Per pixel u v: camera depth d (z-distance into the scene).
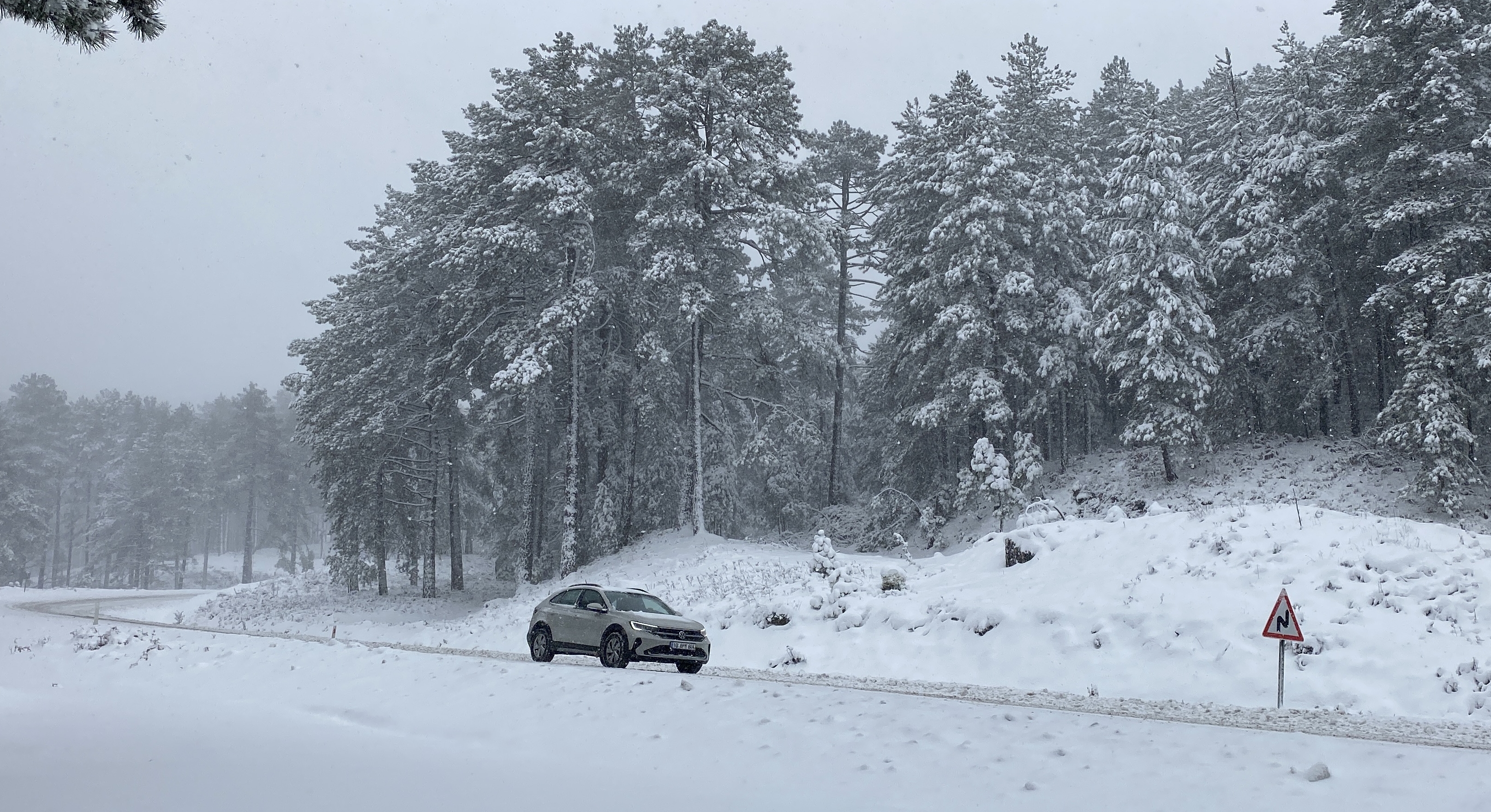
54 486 104.19
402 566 51.81
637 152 40.34
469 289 39.41
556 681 12.75
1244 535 19.33
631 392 40.88
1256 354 35.78
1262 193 36.44
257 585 54.31
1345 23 33.91
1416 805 6.32
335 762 9.08
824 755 8.46
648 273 35.81
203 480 99.31
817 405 49.41
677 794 7.48
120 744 10.30
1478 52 30.03
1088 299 40.69
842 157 49.16
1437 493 28.02
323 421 44.03
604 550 39.62
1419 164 31.73
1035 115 42.31
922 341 40.19
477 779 8.20
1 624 25.97
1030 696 14.07
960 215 37.97
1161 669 16.14
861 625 20.92
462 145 44.03
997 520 37.22
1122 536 21.39
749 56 39.41
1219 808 6.45
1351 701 14.07
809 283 45.50
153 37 8.11
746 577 29.34
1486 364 27.03
